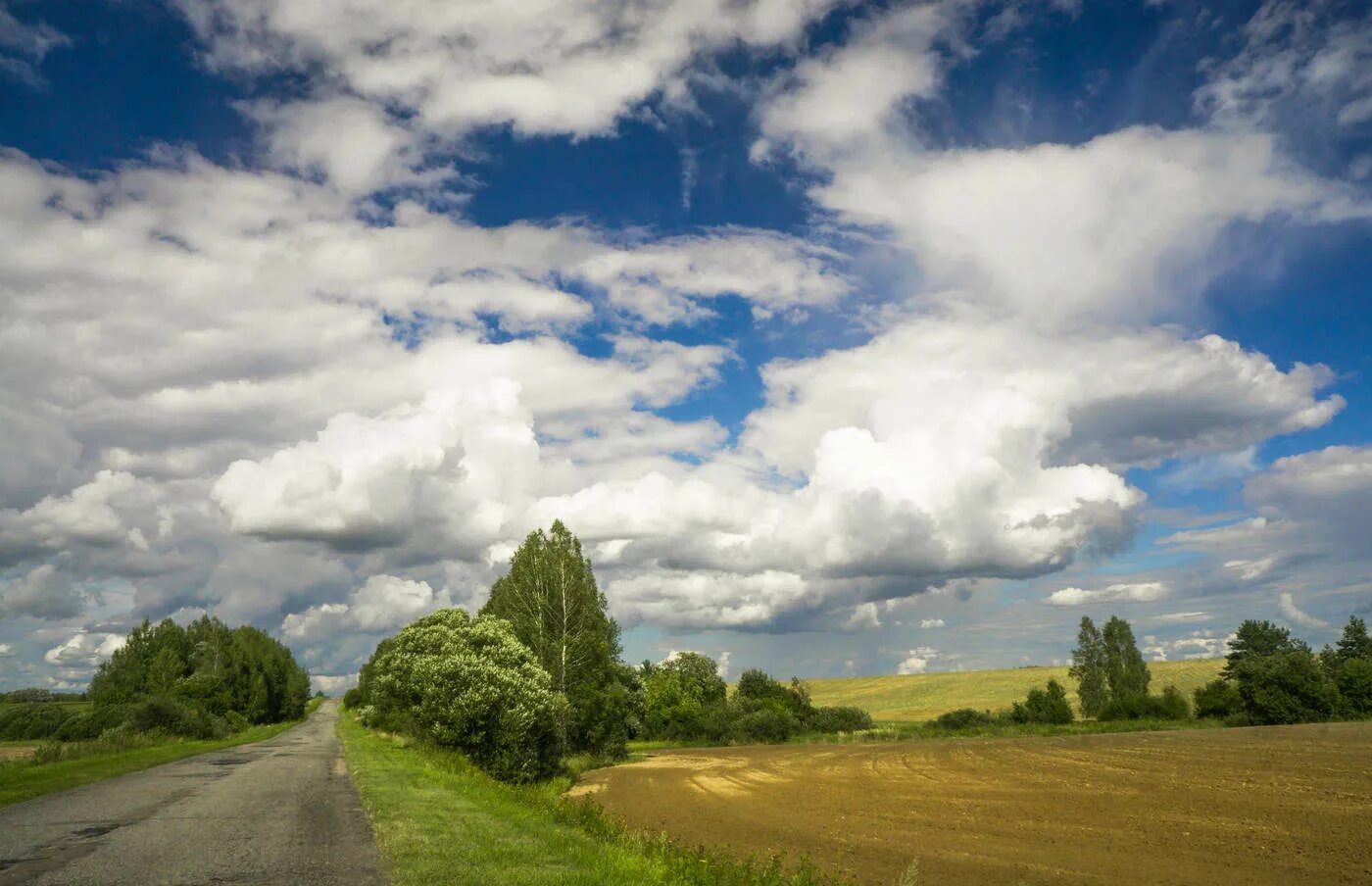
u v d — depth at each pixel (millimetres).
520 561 60625
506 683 41625
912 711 160875
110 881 13641
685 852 20000
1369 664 92875
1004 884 21891
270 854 15906
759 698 122500
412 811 21078
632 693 93375
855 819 34750
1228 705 99812
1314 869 22094
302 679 167750
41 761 37875
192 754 46812
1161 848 25938
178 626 115125
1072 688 164375
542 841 17484
